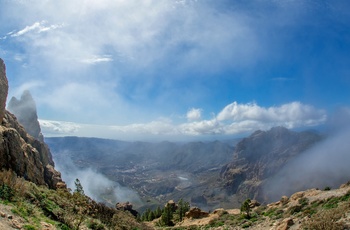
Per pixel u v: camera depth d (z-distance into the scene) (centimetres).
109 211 3869
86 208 3266
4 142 3425
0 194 2109
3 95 4253
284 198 5878
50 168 5378
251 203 7788
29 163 3922
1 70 4362
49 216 2312
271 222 4188
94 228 2747
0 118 4141
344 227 2441
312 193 5303
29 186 2697
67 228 2219
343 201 3622
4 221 1700
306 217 3381
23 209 2080
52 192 3278
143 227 4094
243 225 4628
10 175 2531
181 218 8600
